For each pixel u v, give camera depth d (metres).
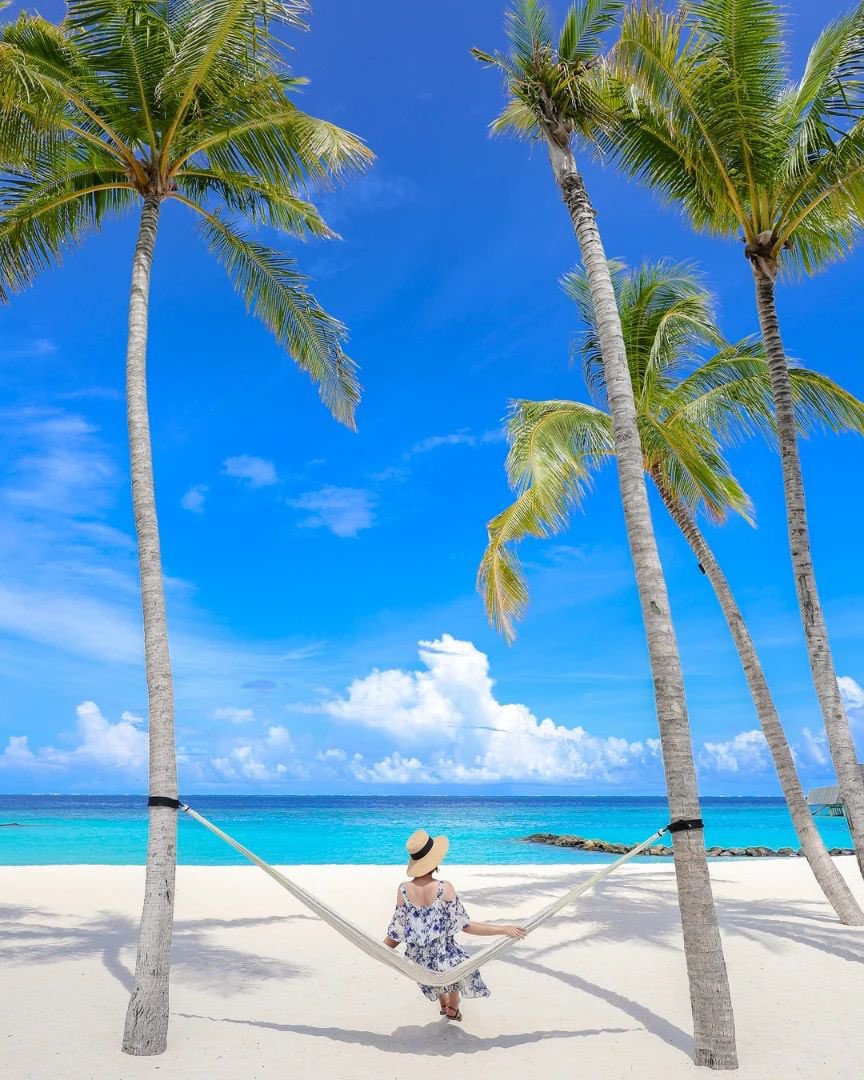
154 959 5.40
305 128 8.14
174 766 5.91
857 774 8.93
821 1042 5.44
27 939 9.23
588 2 6.89
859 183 9.12
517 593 13.34
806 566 9.43
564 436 12.53
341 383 9.77
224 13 6.83
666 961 8.15
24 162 8.01
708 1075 4.83
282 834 48.31
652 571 5.67
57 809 85.00
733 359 11.91
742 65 9.10
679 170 9.99
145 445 6.61
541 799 192.62
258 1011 6.30
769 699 10.82
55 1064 4.96
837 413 11.38
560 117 6.83
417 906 5.64
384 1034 5.69
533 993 6.85
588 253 6.45
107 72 7.40
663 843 31.56
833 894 10.09
